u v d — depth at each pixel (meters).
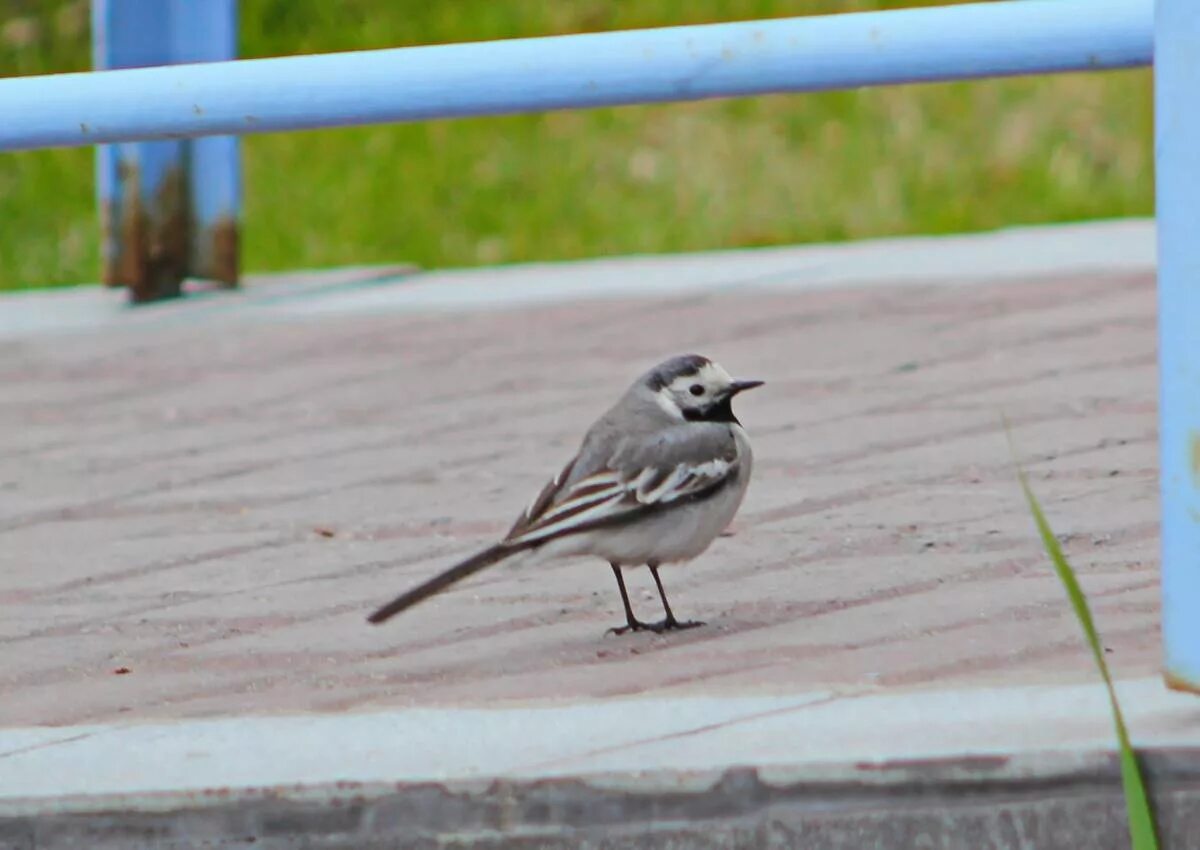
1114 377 13.23
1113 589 9.11
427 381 14.45
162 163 17.31
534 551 9.01
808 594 9.42
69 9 27.06
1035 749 6.88
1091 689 7.50
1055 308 15.12
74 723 8.04
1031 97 24.14
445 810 7.02
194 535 11.24
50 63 26.03
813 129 23.89
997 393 13.07
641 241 21.34
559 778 6.97
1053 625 8.58
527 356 14.89
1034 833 6.89
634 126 24.39
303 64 7.01
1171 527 6.73
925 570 9.66
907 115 23.98
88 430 13.77
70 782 7.18
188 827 7.08
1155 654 8.00
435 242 21.72
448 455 12.65
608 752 7.14
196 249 17.58
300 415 13.82
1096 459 11.46
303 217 22.55
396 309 16.69
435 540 10.91
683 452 9.19
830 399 13.21
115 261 17.58
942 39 6.67
